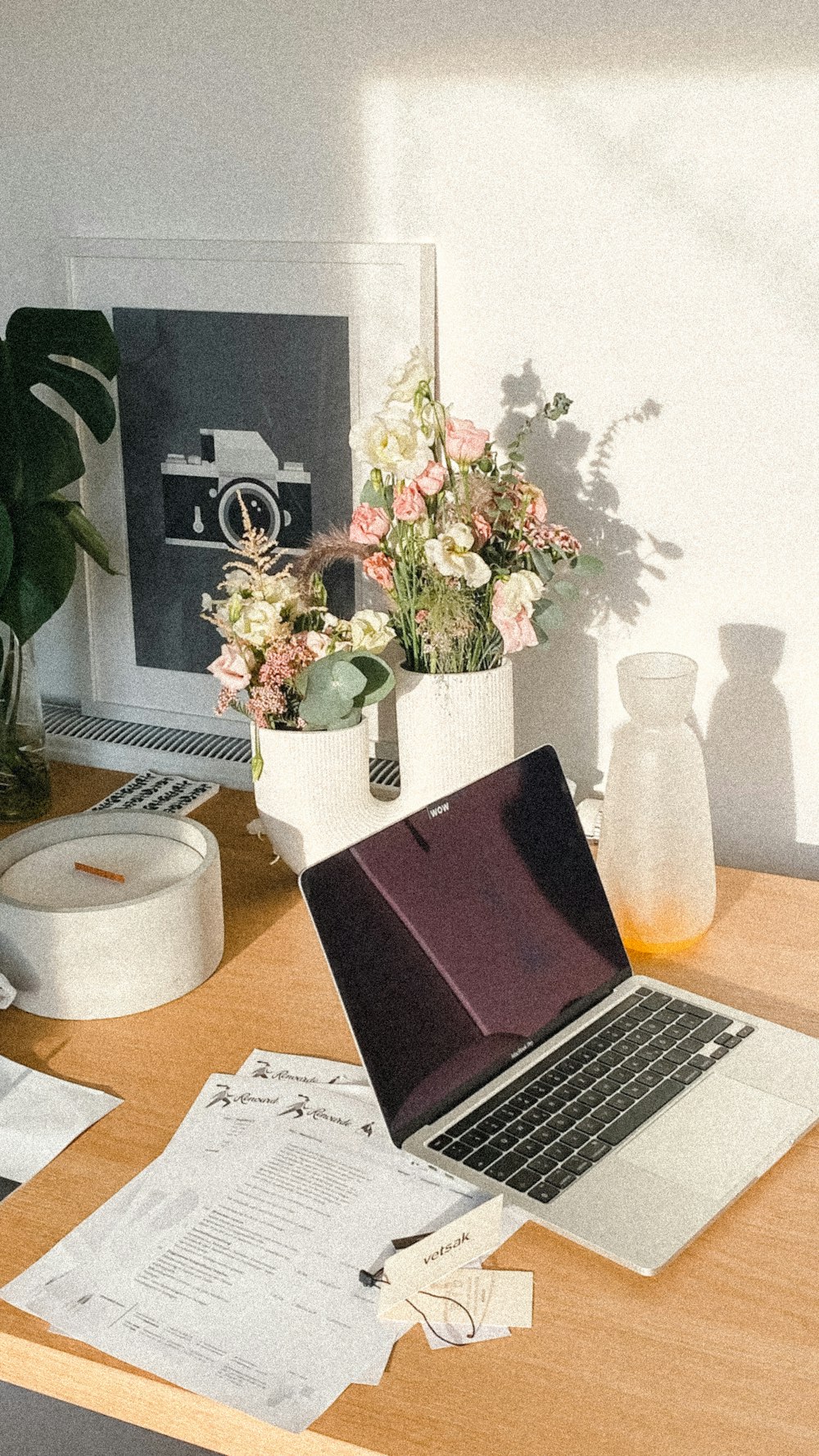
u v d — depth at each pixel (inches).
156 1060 43.8
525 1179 37.6
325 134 56.8
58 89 60.9
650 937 48.9
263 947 50.4
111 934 45.1
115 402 63.2
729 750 58.0
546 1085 41.7
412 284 56.1
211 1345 33.0
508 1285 34.8
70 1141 40.1
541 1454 30.1
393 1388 31.9
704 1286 34.9
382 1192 37.8
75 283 62.4
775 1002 46.5
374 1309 34.0
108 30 59.1
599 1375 32.2
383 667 51.1
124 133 60.3
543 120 53.2
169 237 60.9
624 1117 40.1
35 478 57.2
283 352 59.1
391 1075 39.6
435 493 50.7
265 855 57.1
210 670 51.1
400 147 55.7
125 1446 45.9
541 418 56.7
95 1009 45.9
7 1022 46.1
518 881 45.5
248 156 58.4
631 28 51.1
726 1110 40.4
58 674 69.7
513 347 56.4
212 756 64.0
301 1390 31.7
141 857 51.4
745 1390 31.8
